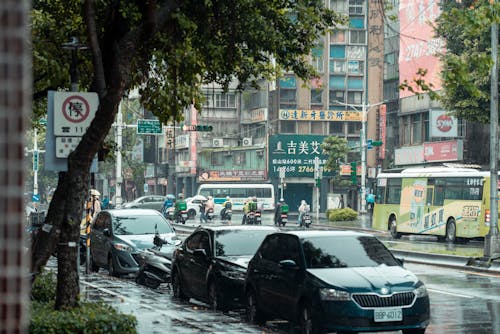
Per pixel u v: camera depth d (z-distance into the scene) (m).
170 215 74.75
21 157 3.20
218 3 15.80
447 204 45.22
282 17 17.64
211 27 16.38
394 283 14.77
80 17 17.69
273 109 99.50
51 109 13.34
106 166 113.00
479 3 15.58
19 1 3.23
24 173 3.21
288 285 15.67
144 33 12.14
